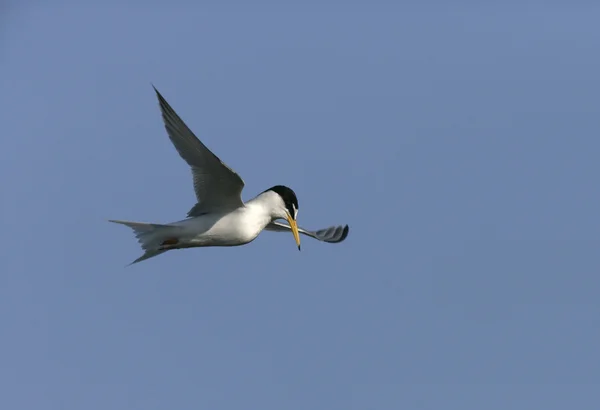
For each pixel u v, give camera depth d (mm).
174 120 12562
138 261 13875
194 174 13266
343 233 16938
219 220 13820
